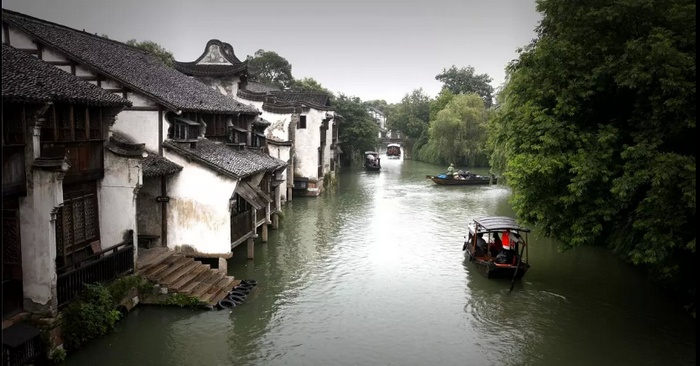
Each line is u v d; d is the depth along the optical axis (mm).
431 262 24609
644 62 15711
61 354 13258
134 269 17109
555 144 17234
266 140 36469
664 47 14781
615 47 17438
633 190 15461
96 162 16062
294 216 35250
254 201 21031
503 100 35812
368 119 70375
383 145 121438
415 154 87375
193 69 36781
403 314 18422
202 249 20141
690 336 16766
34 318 12992
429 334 16844
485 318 18203
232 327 16734
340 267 23609
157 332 15969
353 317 18031
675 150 16406
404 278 22250
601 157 16641
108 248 15703
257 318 17547
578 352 15711
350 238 28984
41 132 13500
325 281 21656
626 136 17578
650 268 22156
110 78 19625
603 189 17484
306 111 43875
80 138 15109
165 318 16859
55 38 20266
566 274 23109
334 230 30953
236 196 21938
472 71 102438
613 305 19406
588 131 17906
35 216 12812
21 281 13055
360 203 40812
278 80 72875
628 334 16938
